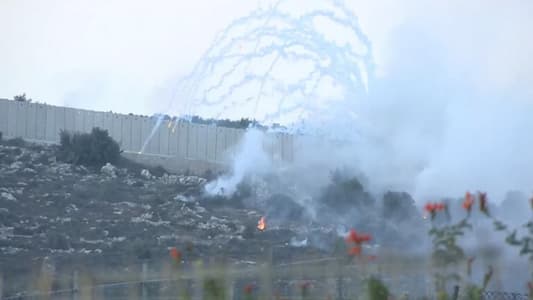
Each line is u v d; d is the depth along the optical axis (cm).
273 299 5059
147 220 17000
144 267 7356
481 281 4581
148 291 6347
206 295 4300
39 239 14600
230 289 5444
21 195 17900
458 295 4747
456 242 4253
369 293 4281
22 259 12356
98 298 6456
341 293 5159
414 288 4859
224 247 14238
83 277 6712
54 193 18362
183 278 5022
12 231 15112
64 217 16750
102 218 16938
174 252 4909
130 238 15300
